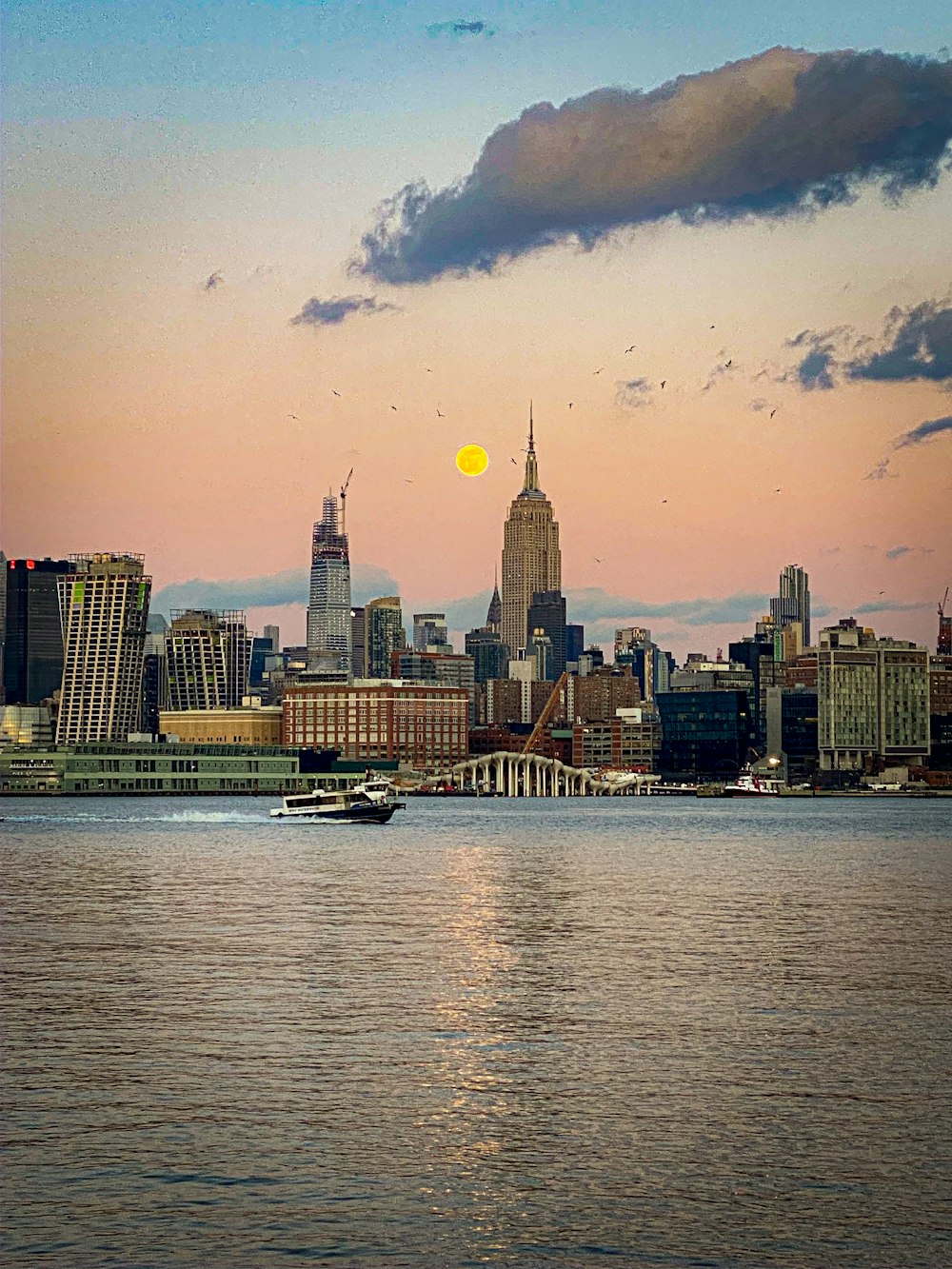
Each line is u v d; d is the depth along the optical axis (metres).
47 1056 70.69
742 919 130.00
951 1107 61.81
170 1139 57.47
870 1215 49.66
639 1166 54.41
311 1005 83.69
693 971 96.75
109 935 116.44
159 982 91.69
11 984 91.00
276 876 180.25
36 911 135.62
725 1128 58.81
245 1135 58.06
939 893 159.00
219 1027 77.31
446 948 108.06
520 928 121.56
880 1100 62.94
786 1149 56.22
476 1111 61.28
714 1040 74.38
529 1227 48.75
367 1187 52.34
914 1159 55.12
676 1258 46.50
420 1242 47.59
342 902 144.12
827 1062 69.31
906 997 86.75
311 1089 64.62
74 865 199.25
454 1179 53.12
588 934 117.38
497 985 90.62
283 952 105.81
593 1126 59.19
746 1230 48.50
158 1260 46.19
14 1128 58.78
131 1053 71.25
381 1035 75.44
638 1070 68.00
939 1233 48.16
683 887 165.88
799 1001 85.38
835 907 141.12
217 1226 48.78
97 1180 52.97
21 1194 51.56
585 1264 46.09
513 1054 71.12
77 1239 47.72
